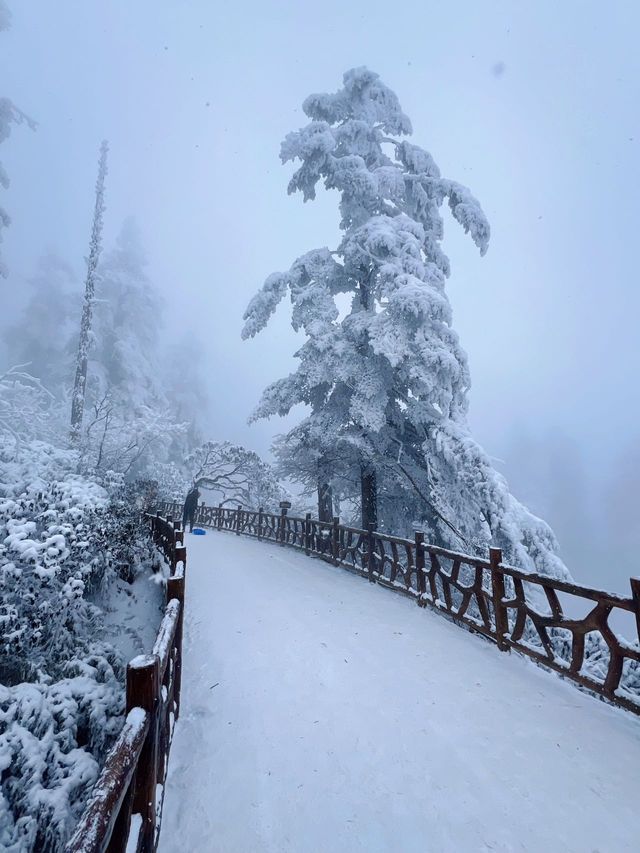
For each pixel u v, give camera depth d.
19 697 3.70
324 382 14.37
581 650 4.50
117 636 6.03
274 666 5.03
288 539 15.13
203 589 8.44
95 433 22.19
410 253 12.42
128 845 1.81
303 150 13.64
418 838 2.65
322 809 2.89
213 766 3.33
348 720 3.93
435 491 11.61
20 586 4.88
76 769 3.26
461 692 4.46
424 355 11.37
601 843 2.62
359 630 6.22
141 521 9.34
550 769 3.29
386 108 14.81
